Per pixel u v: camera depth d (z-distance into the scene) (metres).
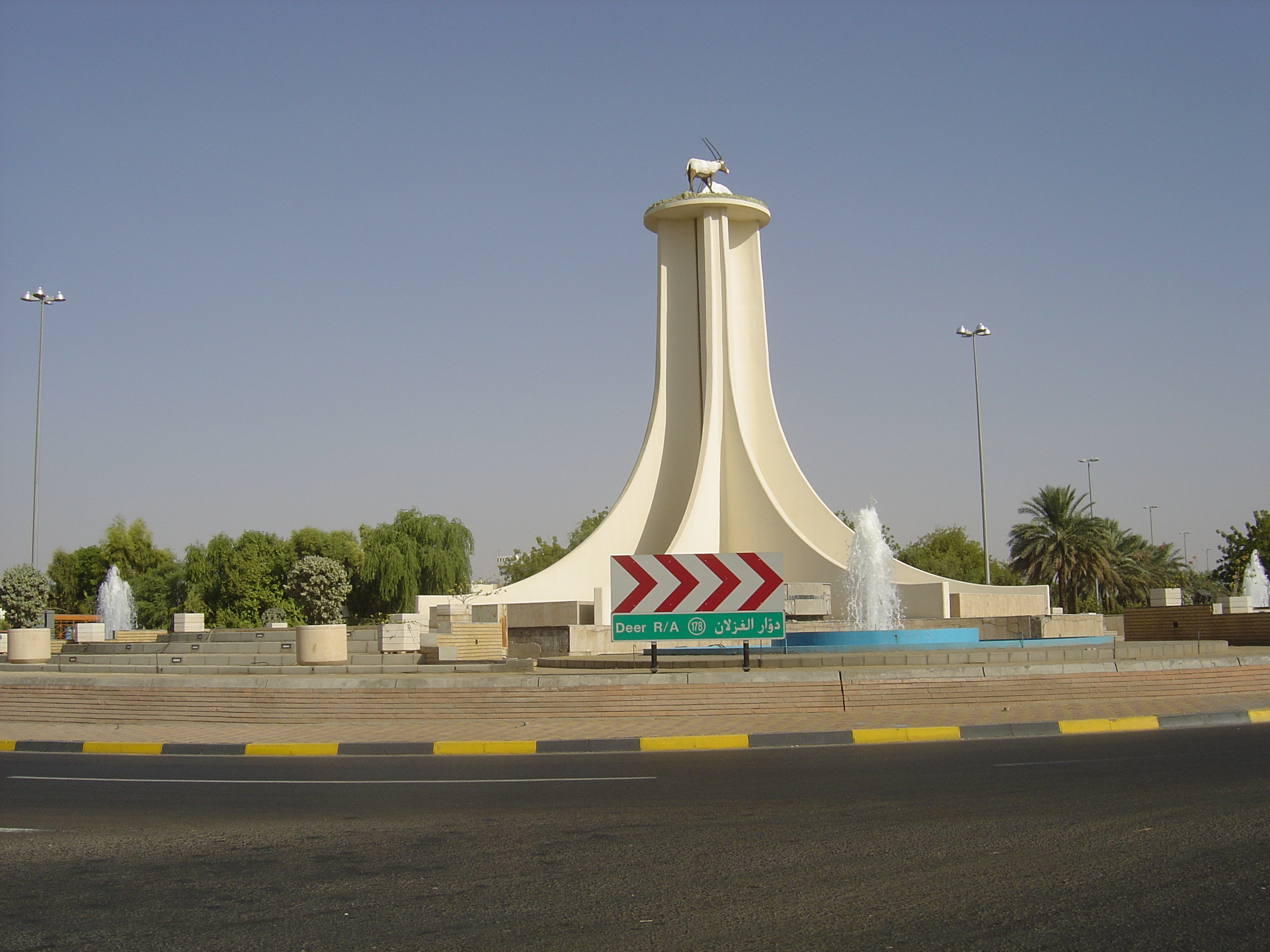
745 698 14.75
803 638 20.05
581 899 5.99
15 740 13.85
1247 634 23.20
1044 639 21.03
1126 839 7.00
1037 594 29.36
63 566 55.06
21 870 6.91
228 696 15.45
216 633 20.22
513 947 5.22
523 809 8.72
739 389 34.31
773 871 6.48
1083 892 5.85
